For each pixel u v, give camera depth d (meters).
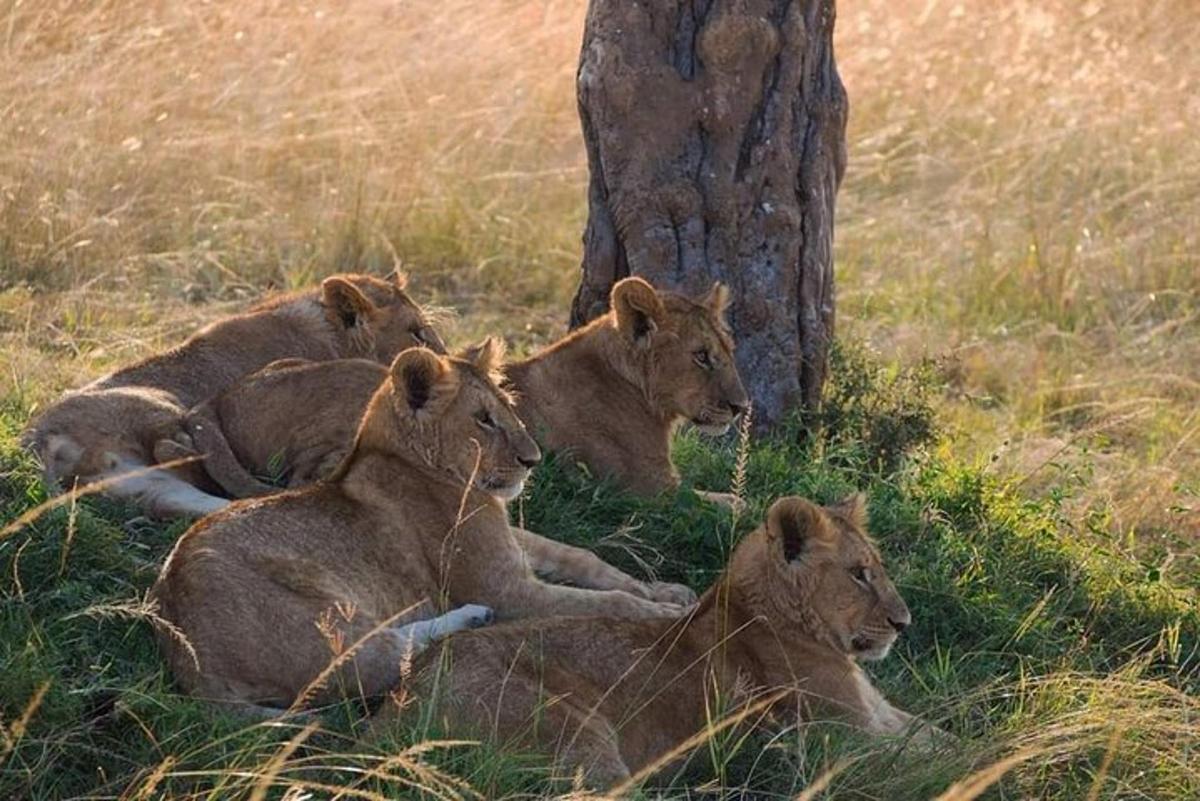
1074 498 13.59
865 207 20.83
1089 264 18.92
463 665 8.55
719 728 8.47
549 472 11.32
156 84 18.73
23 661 8.56
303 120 18.81
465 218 18.17
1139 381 16.59
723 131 12.78
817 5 13.00
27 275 15.91
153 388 11.86
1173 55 24.91
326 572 9.21
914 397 13.59
